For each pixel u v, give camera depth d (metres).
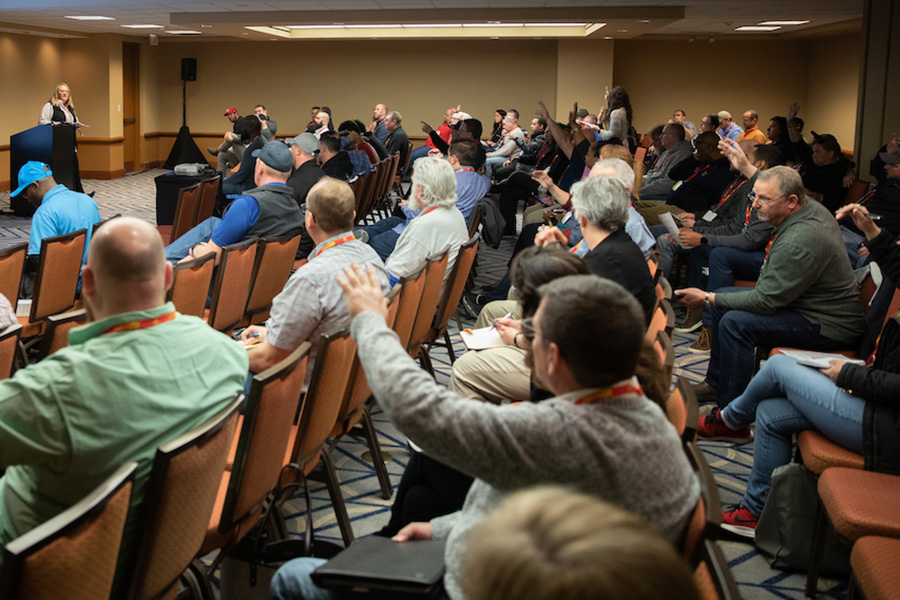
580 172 6.80
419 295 3.35
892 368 2.45
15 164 10.78
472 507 1.46
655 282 3.40
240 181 8.50
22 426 1.61
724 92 17.27
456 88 17.03
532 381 2.16
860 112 8.80
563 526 0.62
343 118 17.47
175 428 1.73
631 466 1.32
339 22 12.18
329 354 2.31
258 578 2.07
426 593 1.47
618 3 10.96
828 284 3.48
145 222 1.81
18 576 1.26
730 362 3.57
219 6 11.37
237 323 4.11
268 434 2.02
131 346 1.71
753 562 2.64
